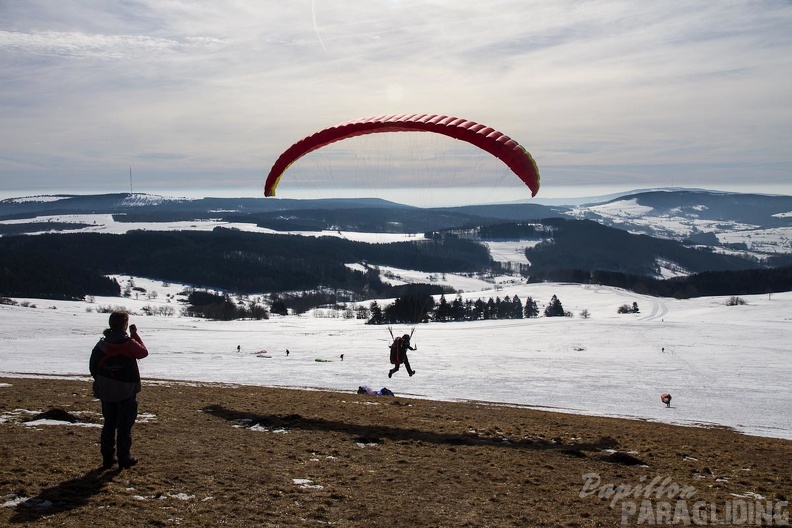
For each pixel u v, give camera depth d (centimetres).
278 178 1912
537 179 1641
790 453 1304
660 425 2331
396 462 944
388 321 14450
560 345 9975
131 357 807
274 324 14025
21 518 622
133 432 1016
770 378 6312
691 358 8194
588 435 1318
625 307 17150
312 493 764
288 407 1423
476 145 1595
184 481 775
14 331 9944
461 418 1475
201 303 18575
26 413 1126
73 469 786
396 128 1673
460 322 14675
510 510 756
